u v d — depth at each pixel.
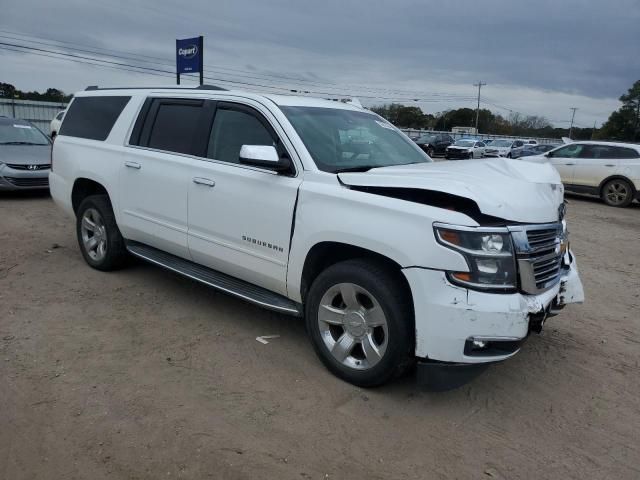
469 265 3.10
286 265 3.93
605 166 15.33
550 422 3.41
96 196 5.72
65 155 6.05
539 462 3.00
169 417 3.22
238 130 4.41
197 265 4.86
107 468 2.76
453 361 3.18
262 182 4.06
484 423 3.36
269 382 3.70
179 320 4.70
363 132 4.62
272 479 2.75
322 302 3.74
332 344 3.76
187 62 21.34
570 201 16.14
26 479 2.67
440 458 2.99
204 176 4.46
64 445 2.93
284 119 4.13
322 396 3.55
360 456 2.97
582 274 7.28
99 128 5.73
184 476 2.73
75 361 3.86
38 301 4.99
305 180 3.85
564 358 4.36
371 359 3.53
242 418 3.26
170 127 4.96
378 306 3.42
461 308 3.11
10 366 3.74
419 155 4.90
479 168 3.92
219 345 4.24
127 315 4.75
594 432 3.32
